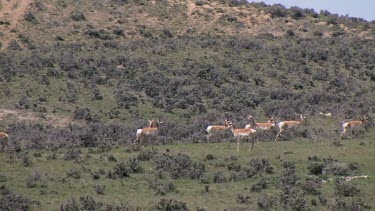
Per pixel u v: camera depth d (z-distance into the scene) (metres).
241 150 163.88
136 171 140.38
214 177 135.00
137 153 161.00
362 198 121.31
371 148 163.50
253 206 115.88
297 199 115.50
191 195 123.81
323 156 153.38
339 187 124.50
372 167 143.50
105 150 165.38
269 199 116.75
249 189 127.81
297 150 162.88
